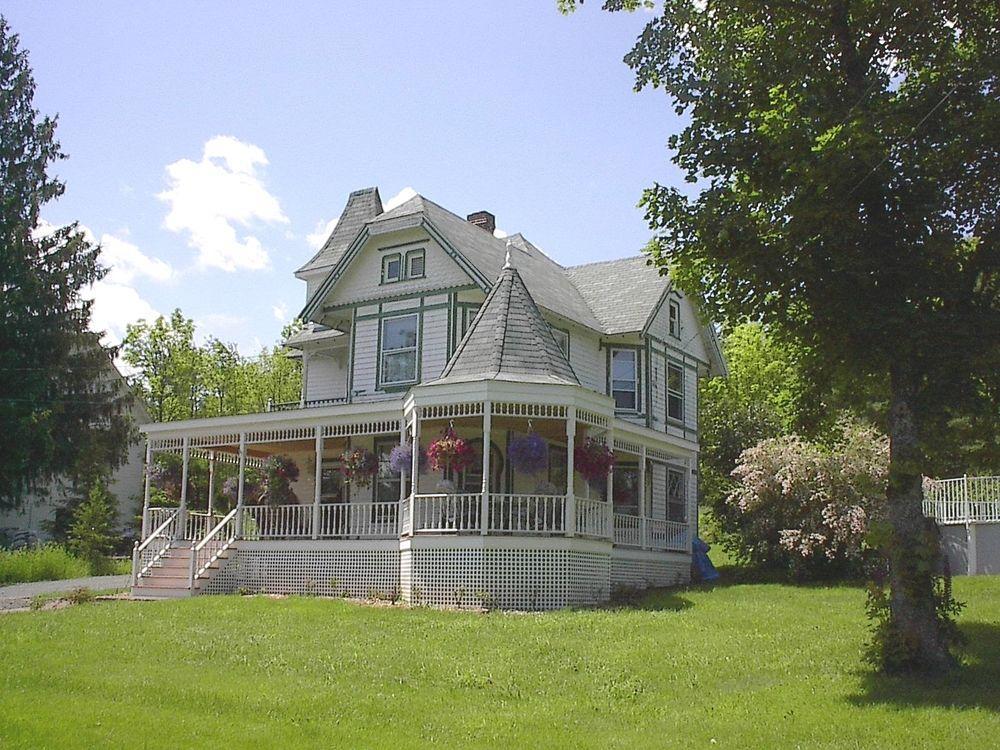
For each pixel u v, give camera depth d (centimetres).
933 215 1198
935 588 1321
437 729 1012
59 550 3166
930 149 1151
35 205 4225
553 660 1356
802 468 2484
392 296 2669
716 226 1216
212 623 1712
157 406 5506
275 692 1170
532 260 2952
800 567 2502
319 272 3191
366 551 2192
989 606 1778
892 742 912
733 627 1611
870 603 1243
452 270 2578
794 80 1234
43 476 4153
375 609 1880
